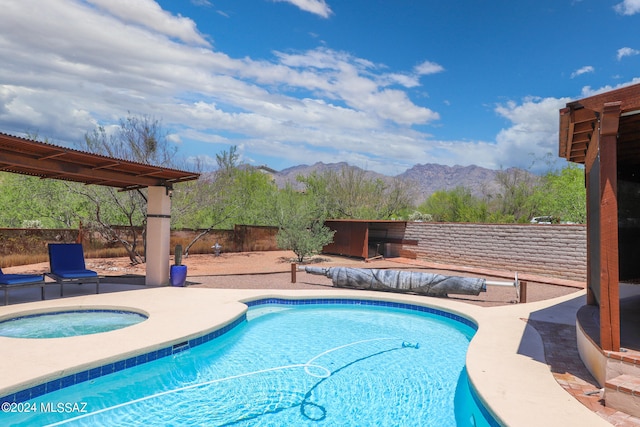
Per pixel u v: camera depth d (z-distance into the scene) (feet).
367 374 18.92
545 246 45.62
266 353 21.65
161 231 36.40
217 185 61.87
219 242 68.03
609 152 13.64
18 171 32.91
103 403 15.49
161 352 19.16
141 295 31.42
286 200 68.33
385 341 24.02
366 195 103.50
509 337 20.98
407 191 106.73
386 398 16.31
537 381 14.94
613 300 13.78
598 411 12.47
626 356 13.08
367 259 59.88
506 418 11.96
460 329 26.86
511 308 28.81
